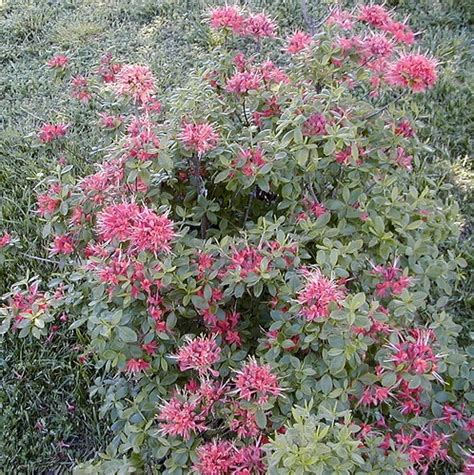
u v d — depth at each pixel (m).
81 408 2.48
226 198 2.25
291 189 2.02
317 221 1.97
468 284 2.88
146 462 1.90
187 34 4.49
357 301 1.61
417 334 1.76
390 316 1.83
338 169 2.11
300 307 1.70
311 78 2.29
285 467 1.42
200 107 2.16
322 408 1.57
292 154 1.98
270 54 4.08
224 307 2.04
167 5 4.79
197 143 1.96
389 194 2.15
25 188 3.36
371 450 1.62
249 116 2.30
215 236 2.09
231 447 1.66
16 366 2.62
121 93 2.16
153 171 1.96
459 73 4.10
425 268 2.09
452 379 1.90
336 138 1.93
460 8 4.77
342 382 1.73
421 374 1.66
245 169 1.98
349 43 2.20
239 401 1.72
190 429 1.70
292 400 1.75
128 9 4.83
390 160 2.17
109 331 1.78
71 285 2.16
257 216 2.28
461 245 3.00
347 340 1.64
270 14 4.49
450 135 3.65
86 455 2.38
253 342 2.04
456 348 2.04
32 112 3.96
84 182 2.15
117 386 2.14
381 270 1.90
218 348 1.75
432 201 2.18
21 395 2.54
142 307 1.86
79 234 2.13
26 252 3.00
